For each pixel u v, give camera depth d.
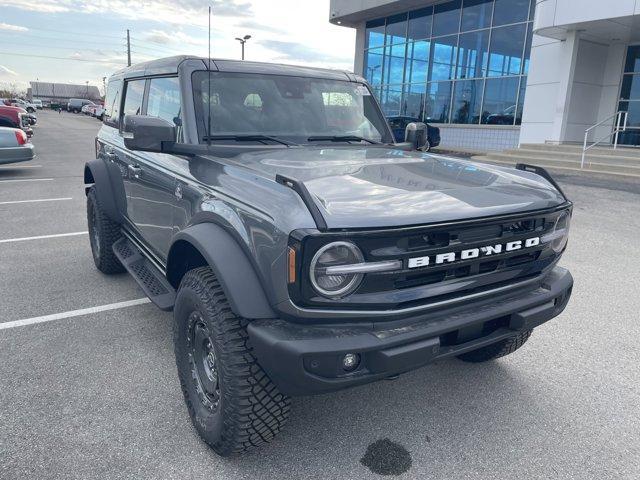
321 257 2.15
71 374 3.53
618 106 18.14
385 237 2.20
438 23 23.91
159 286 3.58
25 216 8.39
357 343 2.20
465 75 22.95
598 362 3.86
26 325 4.30
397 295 2.30
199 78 3.53
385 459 2.77
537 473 2.68
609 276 5.89
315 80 4.04
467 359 3.83
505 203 2.60
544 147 17.45
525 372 3.71
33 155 12.79
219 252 2.45
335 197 2.37
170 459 2.72
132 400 3.24
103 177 4.88
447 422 3.10
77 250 6.51
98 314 4.54
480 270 2.56
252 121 3.56
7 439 2.84
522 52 20.48
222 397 2.50
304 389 2.21
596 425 3.10
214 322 2.47
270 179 2.56
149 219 3.87
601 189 12.31
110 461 2.69
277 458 2.76
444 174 2.99
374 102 4.33
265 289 2.31
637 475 2.67
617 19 15.00
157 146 3.17
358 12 25.84
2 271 5.65
